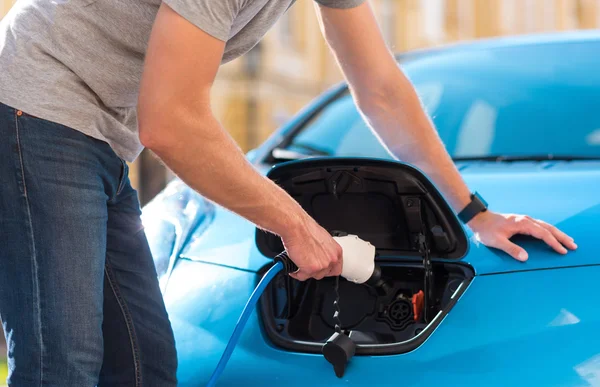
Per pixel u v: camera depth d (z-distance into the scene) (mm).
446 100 2965
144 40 1718
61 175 1688
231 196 1639
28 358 1711
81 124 1711
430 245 2025
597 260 1940
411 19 23406
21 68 1710
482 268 1994
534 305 1866
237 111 21078
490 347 1807
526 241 2055
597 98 2820
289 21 21297
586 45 3086
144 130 1563
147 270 1967
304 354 1908
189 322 2066
